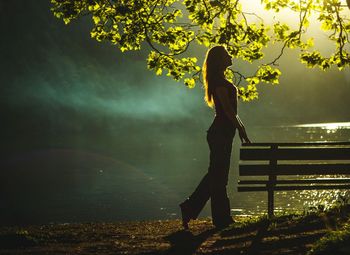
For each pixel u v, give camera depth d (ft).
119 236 27.73
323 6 33.30
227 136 25.55
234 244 22.66
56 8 37.63
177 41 36.70
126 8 34.42
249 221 26.91
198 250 22.09
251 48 36.24
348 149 29.04
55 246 25.22
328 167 29.07
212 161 25.82
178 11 36.96
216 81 25.46
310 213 28.43
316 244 19.77
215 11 35.14
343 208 28.25
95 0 36.22
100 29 38.40
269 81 35.76
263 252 20.59
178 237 25.46
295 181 29.14
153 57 37.04
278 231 24.32
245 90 36.06
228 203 26.35
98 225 32.96
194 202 26.43
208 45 36.19
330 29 35.73
